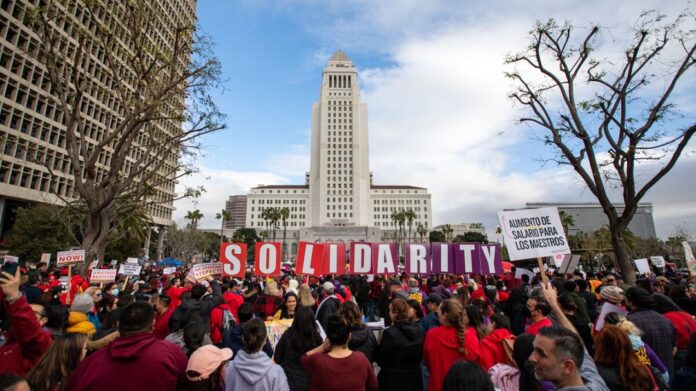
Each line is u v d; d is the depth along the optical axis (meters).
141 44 15.67
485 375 2.82
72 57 34.53
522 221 7.49
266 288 8.41
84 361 3.19
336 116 134.38
